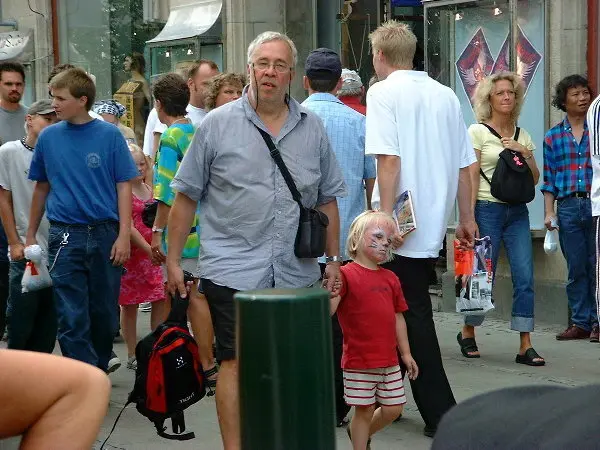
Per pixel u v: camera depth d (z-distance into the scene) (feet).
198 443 25.29
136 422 27.20
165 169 30.09
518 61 38.65
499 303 40.42
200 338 30.17
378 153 24.54
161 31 54.24
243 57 48.62
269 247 20.74
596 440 5.24
